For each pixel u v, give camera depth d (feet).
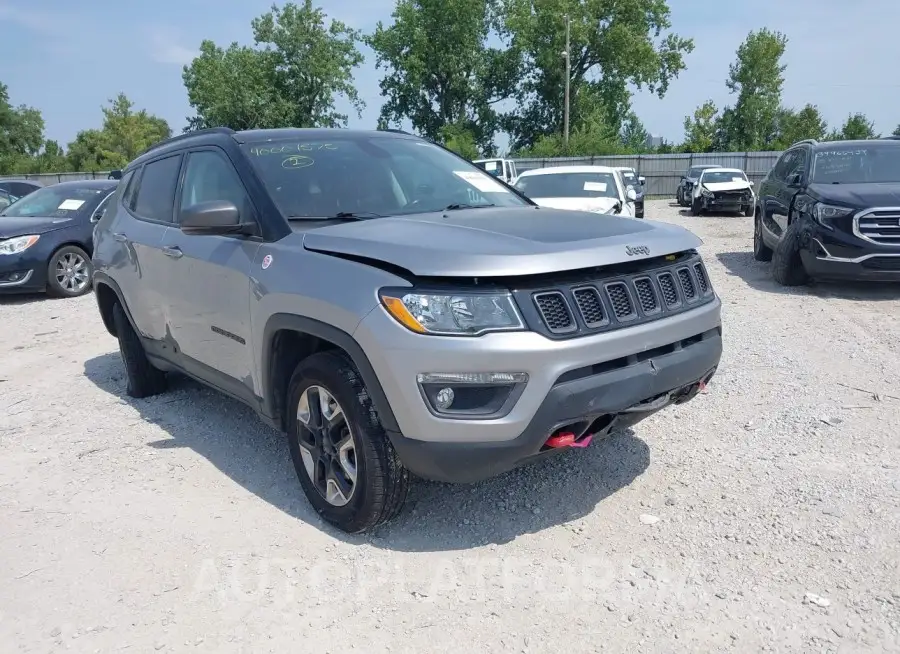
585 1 163.32
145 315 16.49
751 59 190.70
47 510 12.72
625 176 65.36
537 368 9.66
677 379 11.04
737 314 25.13
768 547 10.71
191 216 12.08
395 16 171.22
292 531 11.66
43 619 9.71
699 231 57.00
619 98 177.06
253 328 12.29
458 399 9.82
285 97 187.62
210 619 9.56
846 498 12.00
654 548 10.81
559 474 13.23
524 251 10.02
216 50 204.33
